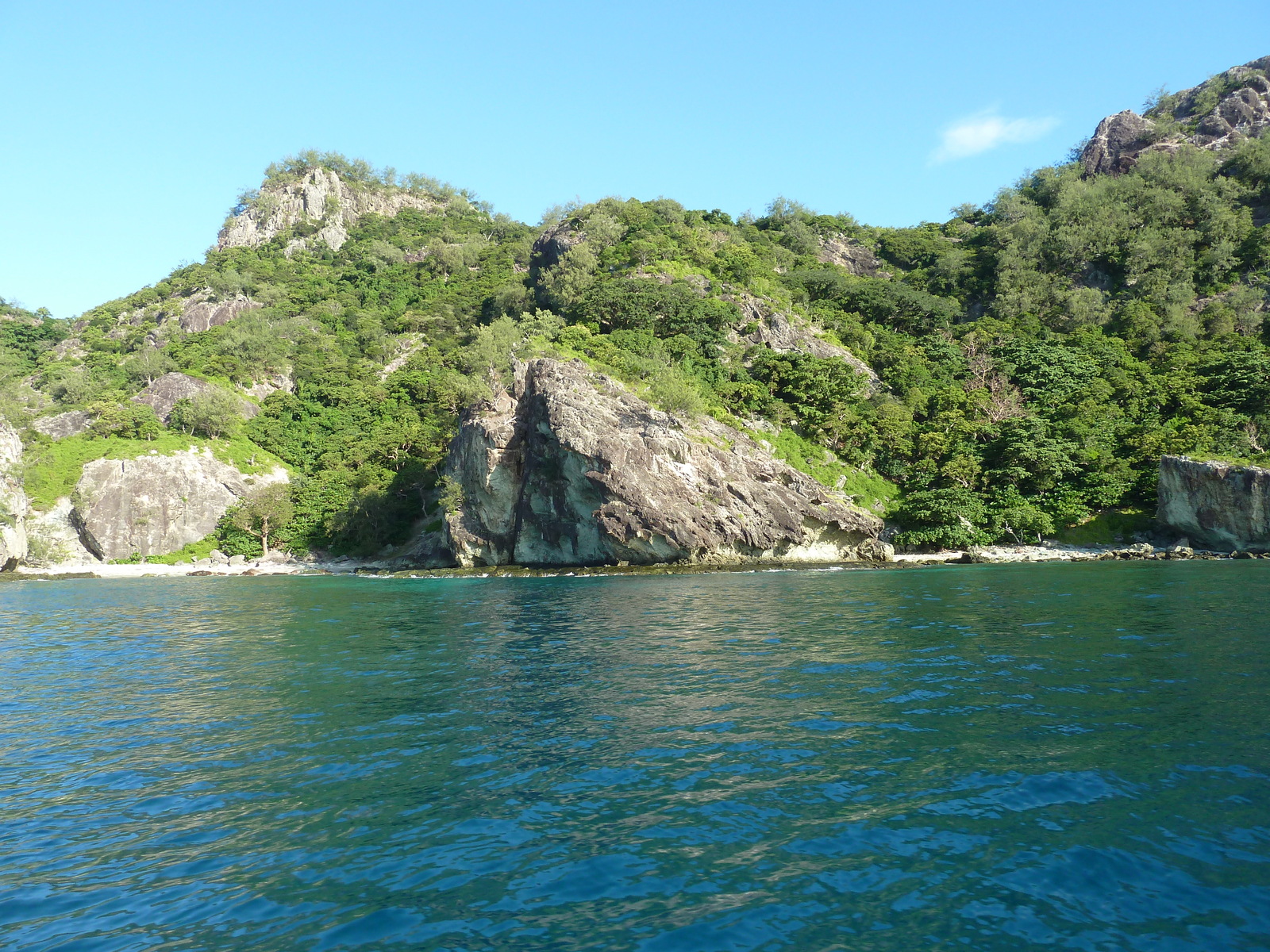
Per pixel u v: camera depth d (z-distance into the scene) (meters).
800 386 96.69
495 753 14.02
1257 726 14.48
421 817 11.20
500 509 80.38
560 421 72.00
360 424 128.88
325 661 24.67
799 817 10.82
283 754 14.40
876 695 17.48
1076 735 14.16
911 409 96.19
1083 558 69.56
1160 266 133.75
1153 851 9.57
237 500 108.00
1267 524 66.69
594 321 110.81
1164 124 175.88
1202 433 78.31
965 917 8.19
